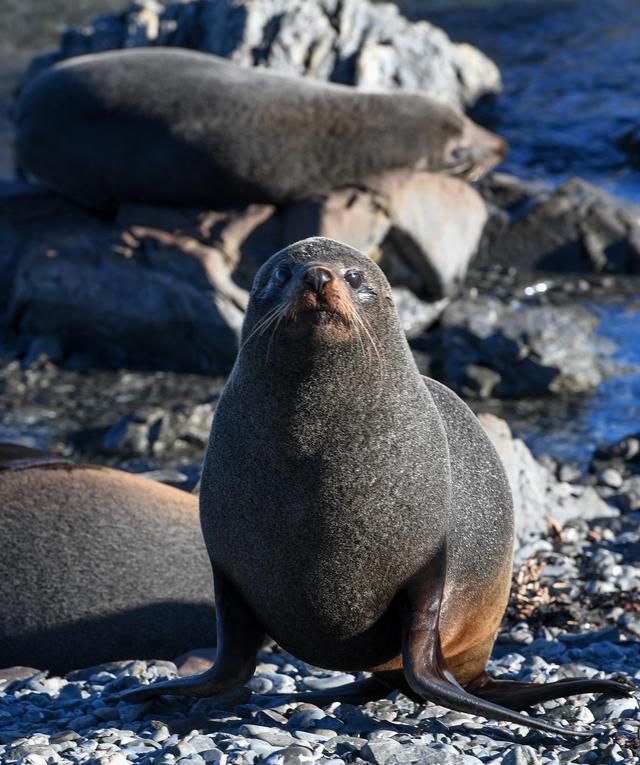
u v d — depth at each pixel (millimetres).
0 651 27391
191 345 53125
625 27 113938
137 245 54156
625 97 91500
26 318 55312
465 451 22547
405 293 55562
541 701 21906
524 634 28172
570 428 46031
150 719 22125
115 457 44625
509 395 49281
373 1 121562
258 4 68562
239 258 53750
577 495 37188
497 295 59125
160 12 71875
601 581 31078
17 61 104500
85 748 20219
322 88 56844
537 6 123438
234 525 20656
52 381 51781
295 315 19031
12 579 27516
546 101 91062
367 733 21125
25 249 56375
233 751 19641
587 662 25953
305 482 20094
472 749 19875
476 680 23156
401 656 21812
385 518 20250
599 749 19672
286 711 22672
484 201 63969
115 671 26141
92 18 121875
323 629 21109
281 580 20641
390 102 56438
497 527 22516
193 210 55938
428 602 20750
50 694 24688
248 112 55469
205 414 46031
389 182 55562
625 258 62812
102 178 56656
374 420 20125
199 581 28109
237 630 21344
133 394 50438
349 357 19656
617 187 73188
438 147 57250
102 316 53906
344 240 53750
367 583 20578
